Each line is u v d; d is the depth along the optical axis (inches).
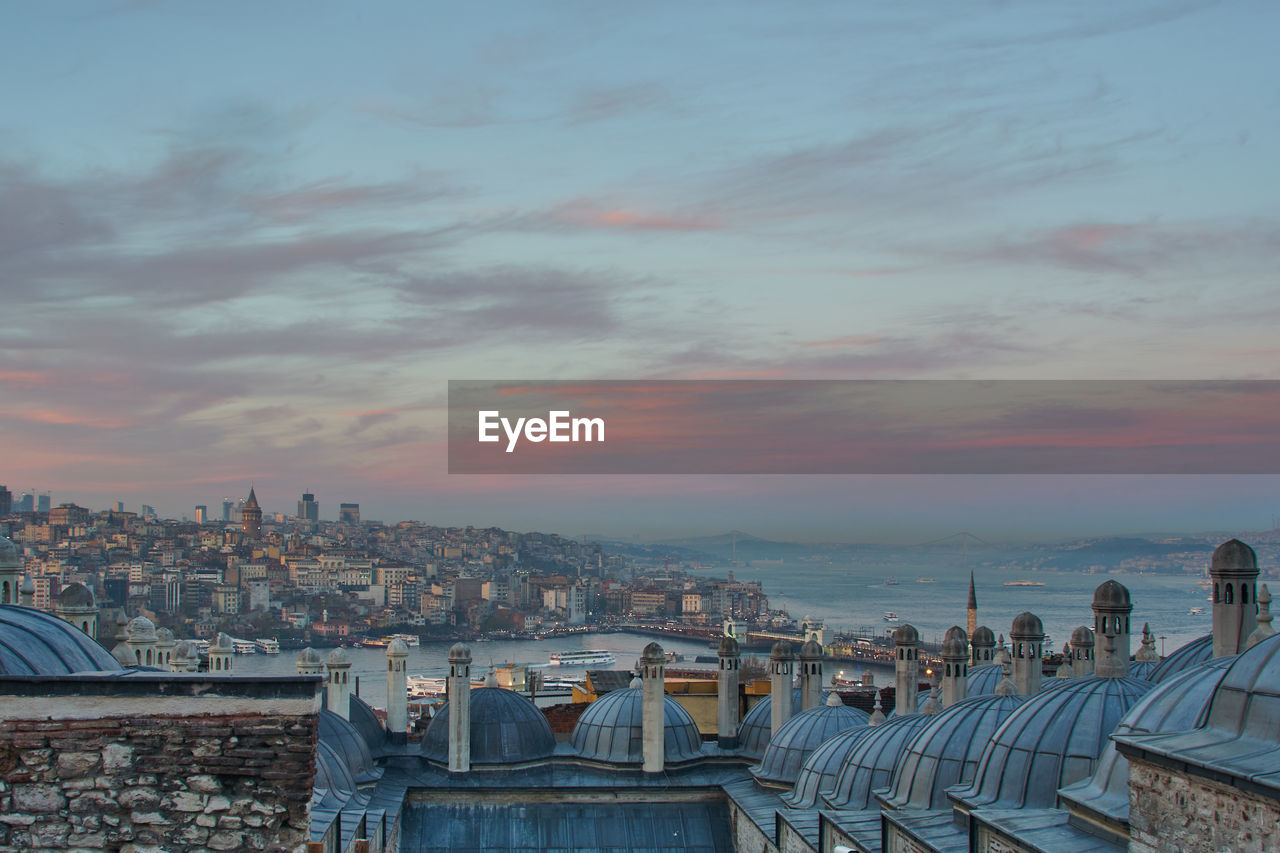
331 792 2231.8
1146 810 1256.2
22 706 895.1
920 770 1980.8
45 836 886.4
